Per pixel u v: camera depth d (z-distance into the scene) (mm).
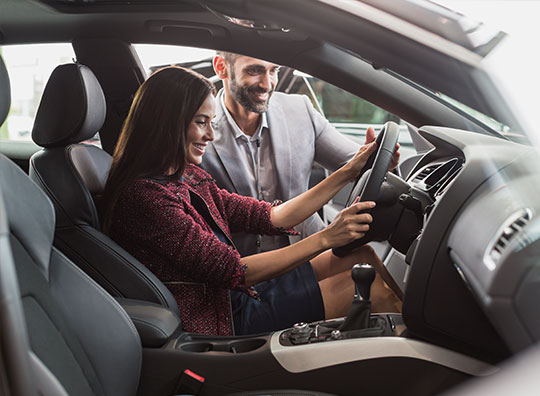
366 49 945
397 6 933
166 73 1511
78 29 1759
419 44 911
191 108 1505
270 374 1129
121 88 1942
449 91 930
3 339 572
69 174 1463
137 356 1132
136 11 1636
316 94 2598
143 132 1491
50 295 963
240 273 1412
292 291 1553
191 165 1715
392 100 1588
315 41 1564
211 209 1644
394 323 1162
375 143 1550
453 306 1022
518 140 975
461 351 1053
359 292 1177
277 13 958
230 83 1860
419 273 1029
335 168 2127
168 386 1180
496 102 907
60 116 1500
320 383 1102
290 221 1709
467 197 1002
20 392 581
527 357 785
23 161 2424
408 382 1060
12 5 1660
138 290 1384
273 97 2074
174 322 1291
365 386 1081
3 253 598
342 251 1453
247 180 1969
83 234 1421
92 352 1023
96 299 1083
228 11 1013
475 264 894
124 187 1472
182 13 1601
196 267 1423
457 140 1134
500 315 833
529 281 806
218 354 1178
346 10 928
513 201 897
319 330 1194
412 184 1427
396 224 1363
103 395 1018
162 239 1432
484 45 910
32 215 989
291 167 2012
